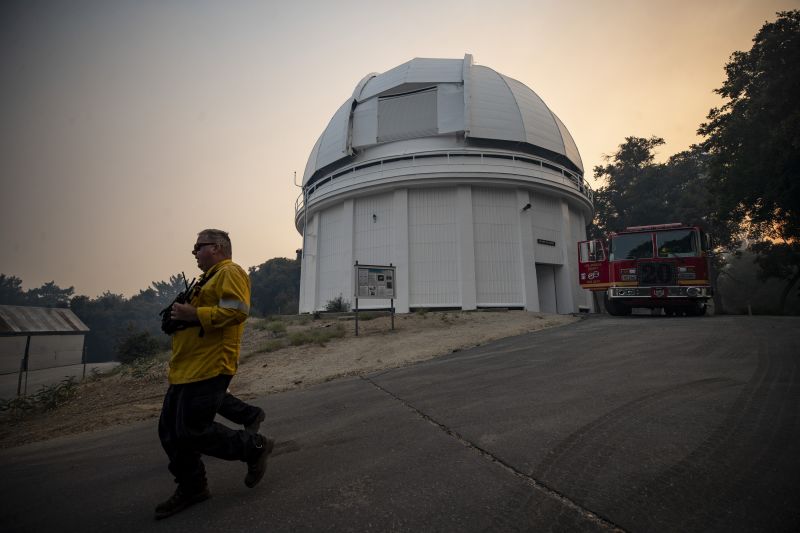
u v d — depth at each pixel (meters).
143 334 22.06
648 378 5.25
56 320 37.66
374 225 22.59
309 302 25.97
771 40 18.95
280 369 8.37
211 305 2.71
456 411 4.40
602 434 3.43
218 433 2.58
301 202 28.84
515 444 3.33
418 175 21.27
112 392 8.05
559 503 2.37
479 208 21.72
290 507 2.49
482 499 2.46
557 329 11.53
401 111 24.03
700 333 8.70
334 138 26.02
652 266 13.45
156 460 3.74
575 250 25.67
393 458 3.20
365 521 2.26
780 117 18.30
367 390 5.83
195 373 2.54
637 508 2.28
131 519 2.52
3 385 21.23
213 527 2.30
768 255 29.64
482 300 20.78
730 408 3.93
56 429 5.54
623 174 40.16
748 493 2.38
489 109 23.25
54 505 2.83
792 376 4.98
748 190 20.84
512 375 6.01
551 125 25.41
